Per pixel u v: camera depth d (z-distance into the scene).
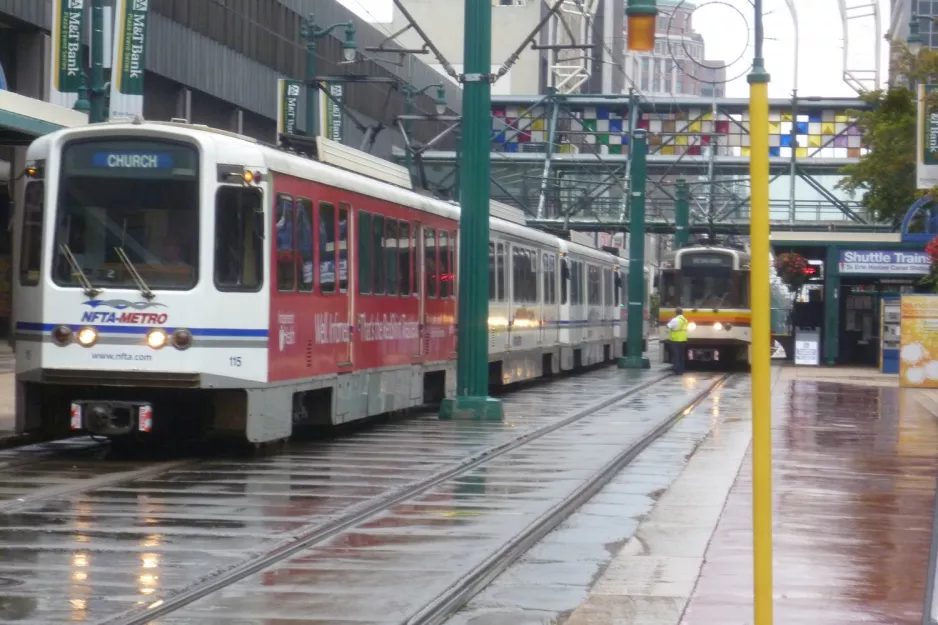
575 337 47.66
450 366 29.53
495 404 27.44
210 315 18.62
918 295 41.38
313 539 12.85
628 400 34.97
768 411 6.29
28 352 18.98
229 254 18.86
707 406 33.41
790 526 13.98
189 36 53.53
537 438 23.88
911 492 16.88
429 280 27.95
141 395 19.19
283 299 19.86
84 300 18.66
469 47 27.33
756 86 6.23
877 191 57.91
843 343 61.28
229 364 18.77
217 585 10.63
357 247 23.33
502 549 12.41
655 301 103.38
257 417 19.19
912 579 11.12
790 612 9.80
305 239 20.86
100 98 29.83
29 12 44.94
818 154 77.31
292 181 20.34
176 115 53.94
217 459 19.59
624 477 18.58
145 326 18.55
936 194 41.47
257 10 60.19
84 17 45.34
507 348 36.41
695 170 77.12
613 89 134.25
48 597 10.12
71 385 18.80
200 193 18.69
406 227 26.33
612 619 9.48
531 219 75.44
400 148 75.69
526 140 81.00
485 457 20.52
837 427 26.89
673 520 14.41
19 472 17.56
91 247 18.80
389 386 25.19
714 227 76.31
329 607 9.97
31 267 19.03
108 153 18.89
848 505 15.62
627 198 75.44
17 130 25.66
